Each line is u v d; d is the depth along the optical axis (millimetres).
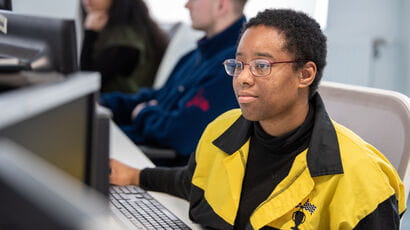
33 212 340
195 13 2422
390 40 3922
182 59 2840
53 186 362
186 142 2338
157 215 1329
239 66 1154
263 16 1163
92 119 741
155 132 2441
